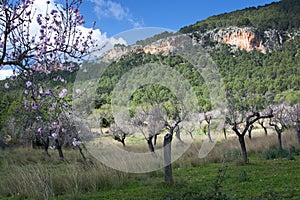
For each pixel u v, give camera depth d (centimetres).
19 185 766
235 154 1355
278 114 1781
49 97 467
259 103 1903
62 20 440
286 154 1275
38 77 439
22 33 396
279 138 1492
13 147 1950
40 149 2025
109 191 757
